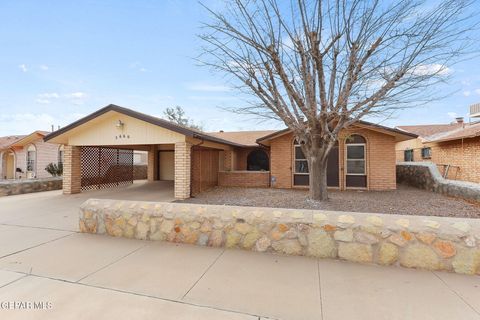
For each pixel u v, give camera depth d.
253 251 4.10
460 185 8.33
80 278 3.16
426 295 2.76
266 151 16.91
